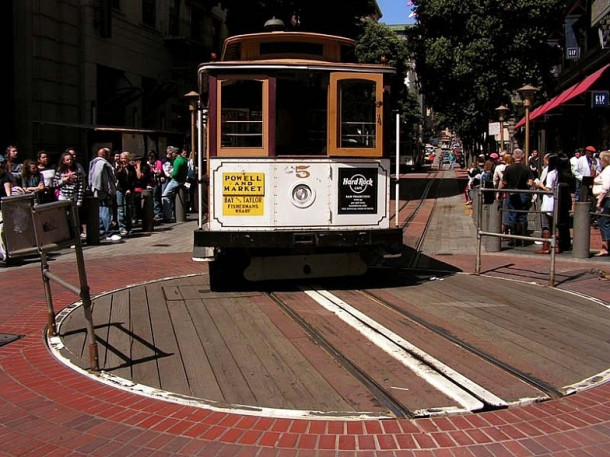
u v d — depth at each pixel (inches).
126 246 523.8
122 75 1027.3
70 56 884.0
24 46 799.7
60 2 860.0
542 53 1008.2
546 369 212.2
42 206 222.2
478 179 799.7
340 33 1006.4
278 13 970.1
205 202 352.8
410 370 211.8
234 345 241.0
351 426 168.7
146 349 236.5
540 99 1044.5
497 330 258.8
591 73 906.1
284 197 324.8
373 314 285.6
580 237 431.5
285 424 170.2
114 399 188.5
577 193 634.2
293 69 321.1
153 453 155.2
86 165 895.1
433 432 165.2
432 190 1234.0
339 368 214.7
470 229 617.9
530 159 832.3
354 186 330.3
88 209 526.9
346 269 353.1
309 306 301.7
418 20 1066.1
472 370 211.5
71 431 167.8
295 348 237.0
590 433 164.6
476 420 172.6
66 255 472.7
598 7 814.5
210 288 346.9
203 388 196.7
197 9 1338.6
